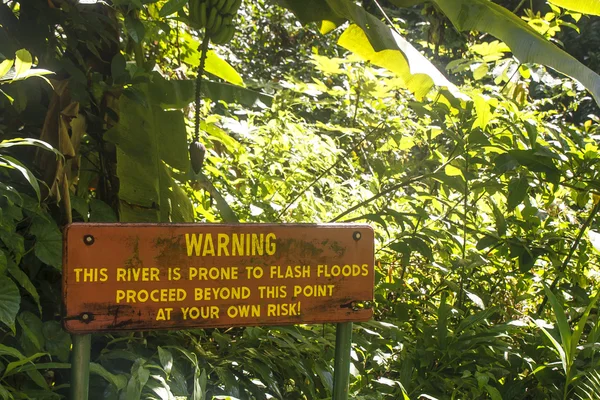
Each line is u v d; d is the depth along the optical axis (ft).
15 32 8.28
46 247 6.95
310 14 10.04
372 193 11.87
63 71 8.47
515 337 10.21
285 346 8.02
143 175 8.65
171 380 7.22
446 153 12.32
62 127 7.80
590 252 11.05
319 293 6.76
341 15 8.38
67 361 7.47
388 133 11.41
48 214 7.30
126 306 6.19
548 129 10.61
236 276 6.50
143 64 9.06
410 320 10.18
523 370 9.60
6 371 6.16
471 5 8.81
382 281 10.61
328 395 8.14
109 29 8.90
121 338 7.75
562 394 8.57
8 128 8.12
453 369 8.97
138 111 8.52
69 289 6.02
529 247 10.09
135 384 6.27
